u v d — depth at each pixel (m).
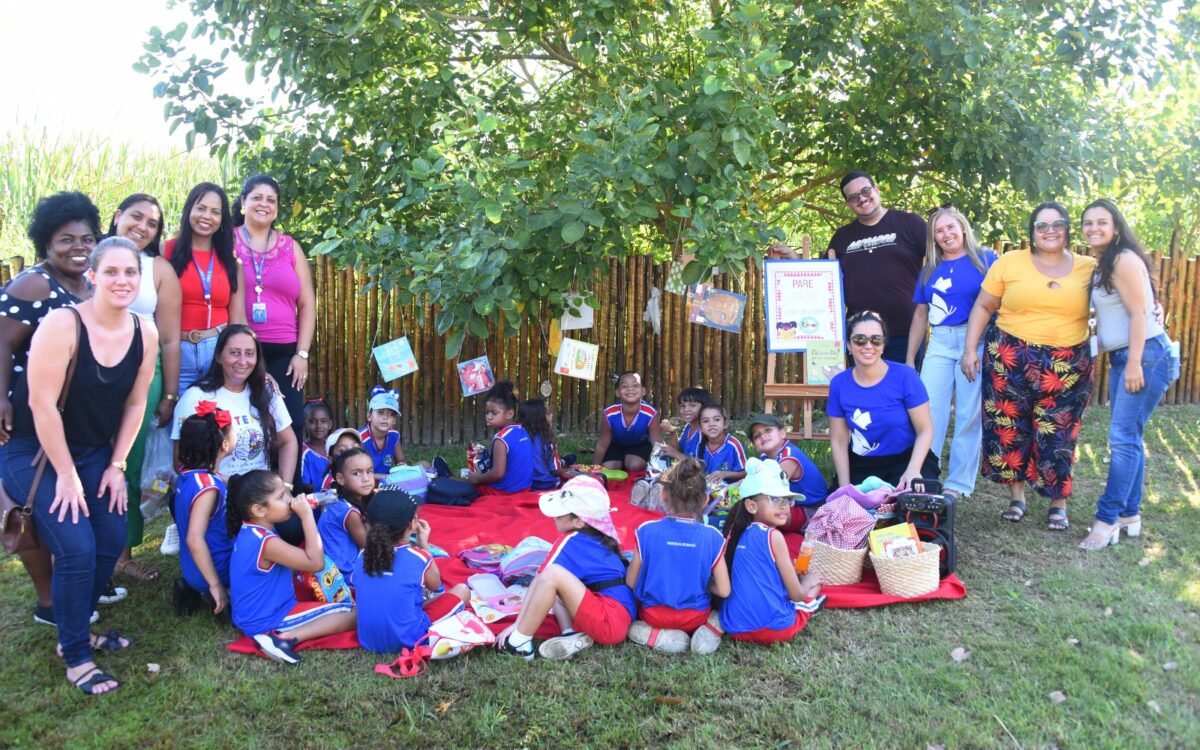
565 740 3.28
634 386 6.84
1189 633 3.96
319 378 7.88
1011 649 3.88
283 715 3.44
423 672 3.75
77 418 3.57
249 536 4.01
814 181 8.84
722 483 5.67
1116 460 5.02
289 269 5.29
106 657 3.89
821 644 3.98
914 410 5.25
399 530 3.93
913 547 4.45
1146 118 8.26
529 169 7.14
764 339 8.41
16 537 3.49
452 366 7.96
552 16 7.18
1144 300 4.80
